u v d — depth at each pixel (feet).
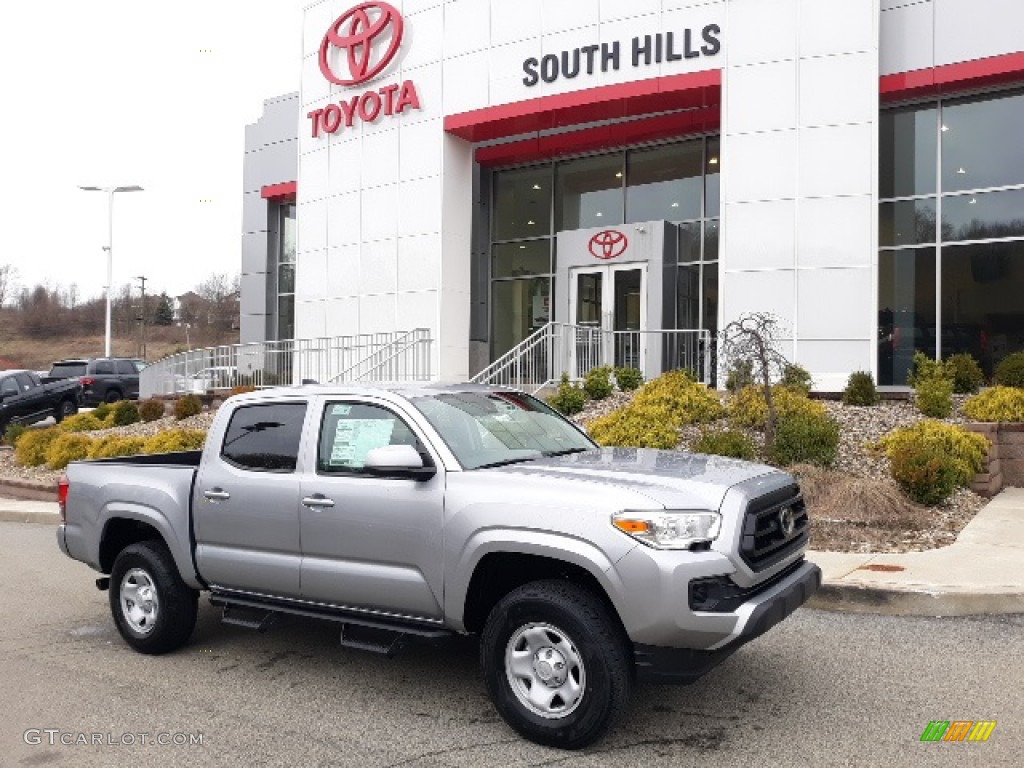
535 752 14.19
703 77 54.49
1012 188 53.06
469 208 67.15
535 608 14.32
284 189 92.27
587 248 64.80
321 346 72.69
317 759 14.12
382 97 68.49
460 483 15.53
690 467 16.12
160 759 14.26
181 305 384.27
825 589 22.17
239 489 18.26
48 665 19.38
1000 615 21.11
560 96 59.36
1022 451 38.58
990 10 50.57
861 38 50.52
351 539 16.55
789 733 14.61
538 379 56.65
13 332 357.00
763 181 52.60
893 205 56.44
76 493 21.40
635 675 14.28
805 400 40.63
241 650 20.21
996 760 13.50
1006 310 53.06
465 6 63.72
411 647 20.12
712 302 63.77
